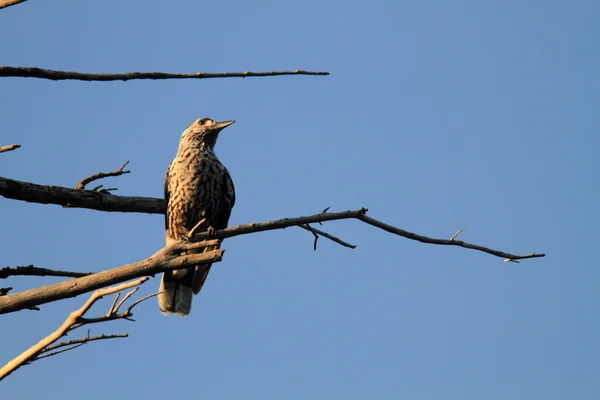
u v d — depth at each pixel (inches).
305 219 417.1
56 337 298.5
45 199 485.4
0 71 332.2
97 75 348.5
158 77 355.6
